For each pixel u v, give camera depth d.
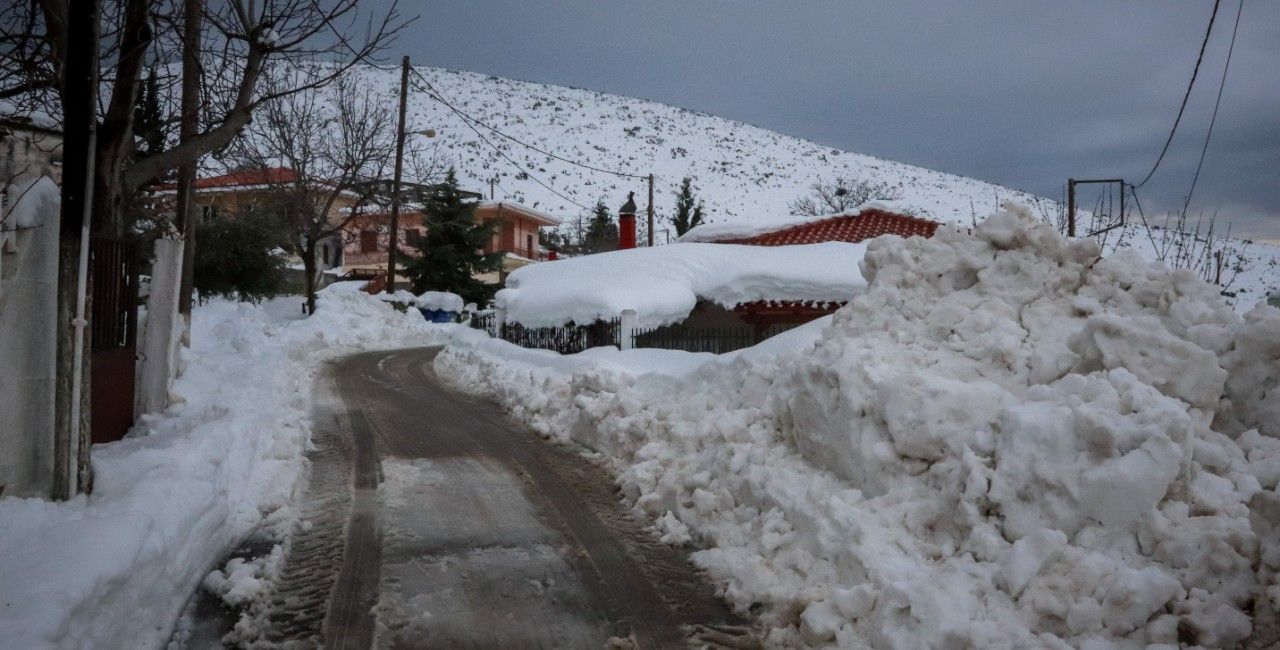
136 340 9.57
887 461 5.59
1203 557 4.10
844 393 6.05
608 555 6.50
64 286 5.72
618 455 9.67
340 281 48.81
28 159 6.93
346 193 44.78
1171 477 4.34
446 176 46.91
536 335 22.31
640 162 112.12
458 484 8.75
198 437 7.61
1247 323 5.41
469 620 5.18
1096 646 3.89
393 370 21.02
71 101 5.75
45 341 6.06
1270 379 5.29
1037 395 5.37
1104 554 4.34
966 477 4.96
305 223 32.16
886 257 7.60
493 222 44.31
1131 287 6.33
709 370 9.64
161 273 9.91
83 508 5.46
